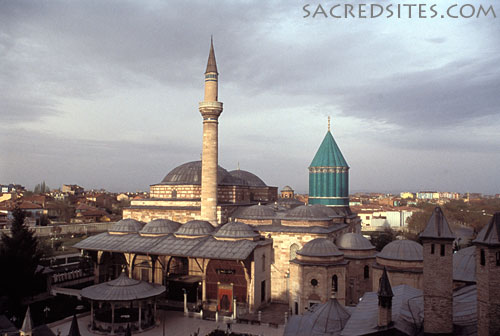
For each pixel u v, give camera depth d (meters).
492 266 21.98
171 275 61.66
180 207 73.06
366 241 58.16
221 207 68.62
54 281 65.94
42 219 138.88
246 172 102.50
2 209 143.38
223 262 57.00
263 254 58.41
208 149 67.88
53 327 48.06
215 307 55.62
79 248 61.88
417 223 132.50
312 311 36.78
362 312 29.73
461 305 28.38
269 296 60.12
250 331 46.97
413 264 47.59
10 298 54.03
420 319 26.05
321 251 51.06
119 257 65.75
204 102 67.06
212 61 69.06
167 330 47.72
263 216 66.88
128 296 47.00
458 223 147.50
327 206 78.00
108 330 46.84
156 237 62.25
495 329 21.83
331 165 82.69
